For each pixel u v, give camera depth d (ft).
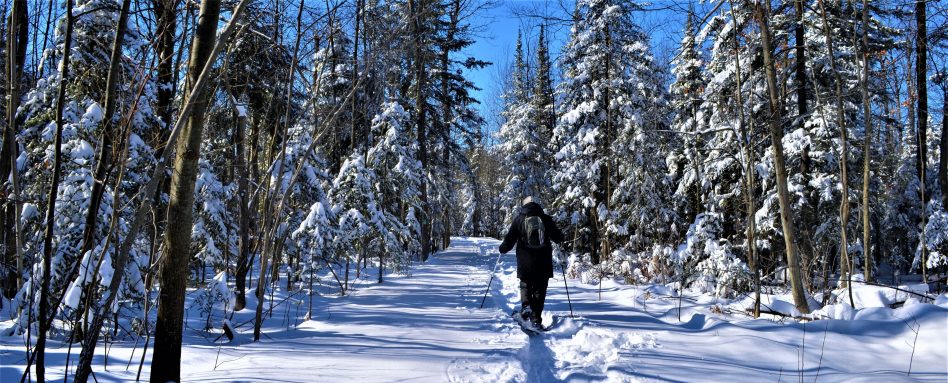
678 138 51.21
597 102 55.83
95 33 18.57
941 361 13.91
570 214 60.44
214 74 22.41
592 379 13.14
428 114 72.79
